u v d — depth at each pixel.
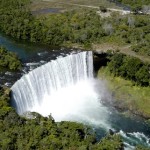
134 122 148.12
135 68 161.62
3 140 107.62
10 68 150.88
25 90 143.62
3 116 118.12
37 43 185.00
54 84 158.38
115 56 167.88
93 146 114.81
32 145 108.75
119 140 125.31
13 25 191.88
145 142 136.50
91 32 193.00
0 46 163.00
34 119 120.19
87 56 171.12
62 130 118.38
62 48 180.00
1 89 134.50
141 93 159.88
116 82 166.12
